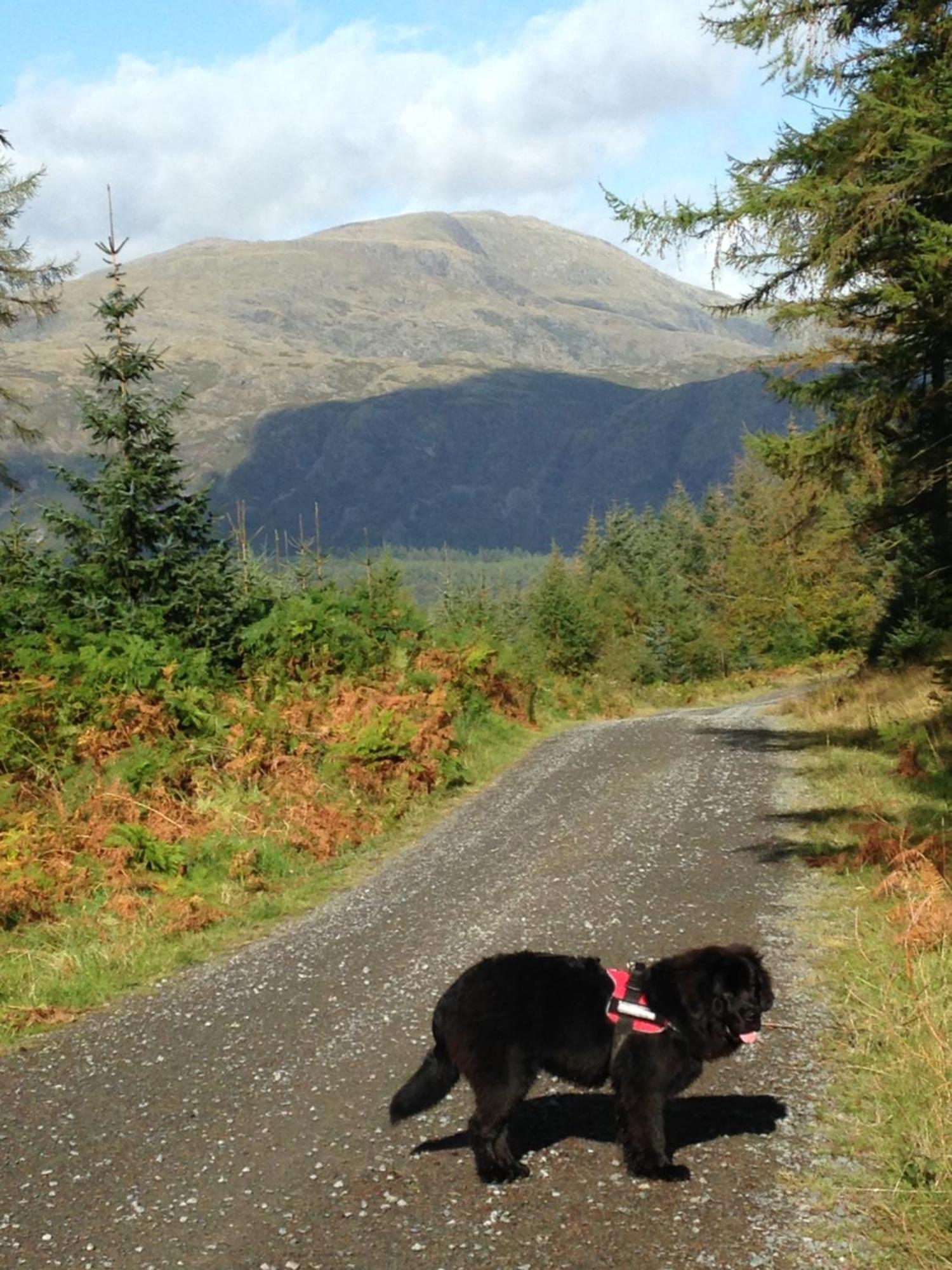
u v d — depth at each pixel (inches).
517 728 960.3
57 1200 225.5
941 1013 272.4
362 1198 218.5
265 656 794.8
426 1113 257.1
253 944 417.4
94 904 457.4
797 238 510.9
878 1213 199.2
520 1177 222.5
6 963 395.2
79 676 669.9
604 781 724.0
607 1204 210.8
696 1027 215.0
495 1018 218.4
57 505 767.7
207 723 649.6
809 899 421.1
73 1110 272.1
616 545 3954.2
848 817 549.3
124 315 782.5
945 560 765.9
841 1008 303.6
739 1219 202.2
